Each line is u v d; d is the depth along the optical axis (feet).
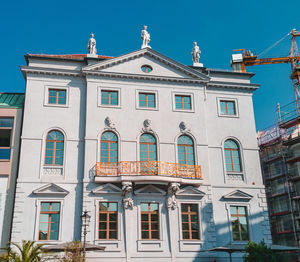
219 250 77.30
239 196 89.51
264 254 73.87
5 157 84.17
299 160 116.47
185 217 84.48
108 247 78.07
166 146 88.74
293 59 200.95
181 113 92.53
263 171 127.65
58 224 78.89
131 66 92.94
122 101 89.97
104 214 80.74
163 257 79.77
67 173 82.69
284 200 120.16
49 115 86.48
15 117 87.45
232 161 93.35
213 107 96.43
